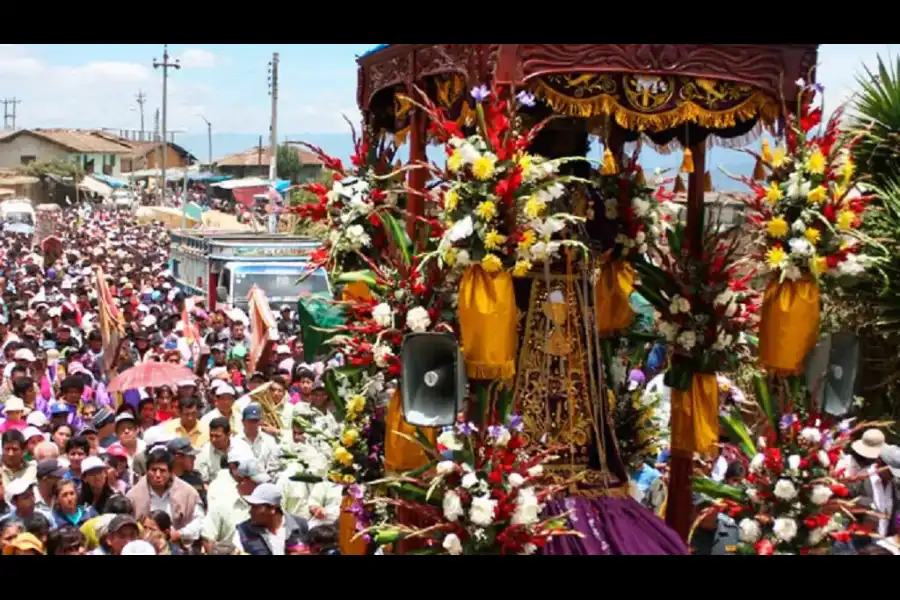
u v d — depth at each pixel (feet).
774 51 17.39
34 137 334.03
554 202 18.45
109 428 40.24
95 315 80.84
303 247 87.40
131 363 54.65
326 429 21.53
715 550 19.74
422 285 18.26
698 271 19.67
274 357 53.57
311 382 39.86
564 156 19.54
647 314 21.36
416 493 17.22
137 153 365.61
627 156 20.75
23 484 30.50
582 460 18.40
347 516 20.68
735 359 19.63
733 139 19.47
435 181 18.10
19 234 212.64
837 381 18.15
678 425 19.90
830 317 27.35
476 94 16.30
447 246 16.33
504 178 16.19
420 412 16.26
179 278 114.73
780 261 17.46
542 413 18.28
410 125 19.67
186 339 64.95
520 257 16.33
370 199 20.75
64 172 315.17
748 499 17.67
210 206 264.31
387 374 18.95
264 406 39.29
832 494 17.46
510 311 16.37
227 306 78.23
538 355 18.39
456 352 16.19
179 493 32.81
